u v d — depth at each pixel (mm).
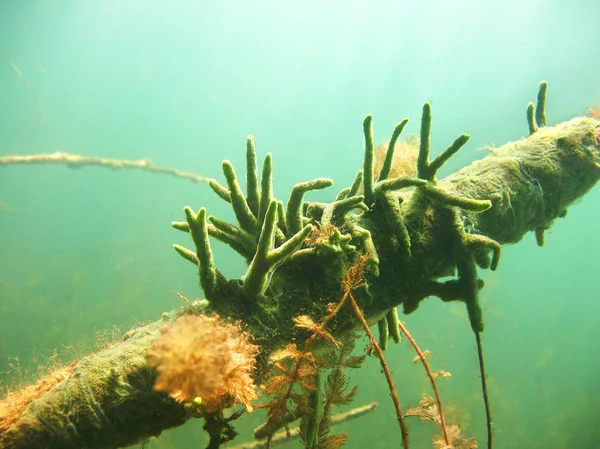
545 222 2662
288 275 1914
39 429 1424
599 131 2670
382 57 40719
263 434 2217
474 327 2111
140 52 42531
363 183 2154
